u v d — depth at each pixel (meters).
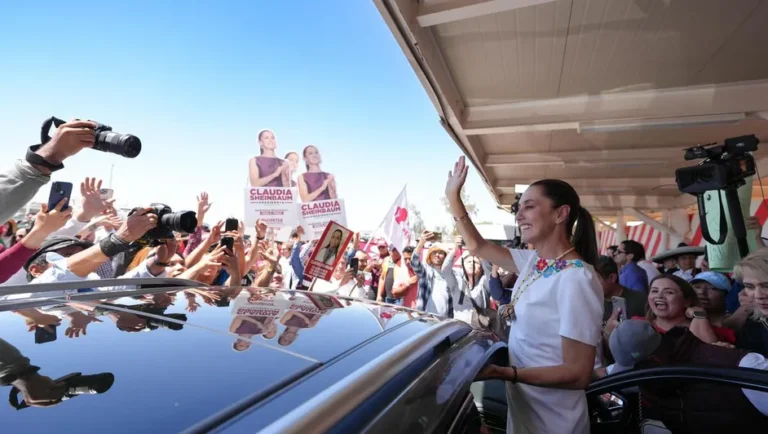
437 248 5.48
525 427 1.55
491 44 3.82
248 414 0.67
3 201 1.55
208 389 0.73
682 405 1.85
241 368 0.82
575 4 3.19
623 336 2.09
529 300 1.56
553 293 1.49
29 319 1.02
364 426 0.72
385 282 6.45
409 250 5.89
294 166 6.67
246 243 5.46
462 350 1.29
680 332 2.27
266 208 5.52
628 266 4.75
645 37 3.56
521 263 2.00
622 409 2.06
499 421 1.89
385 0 2.89
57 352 0.84
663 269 6.79
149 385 0.73
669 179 8.81
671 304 2.38
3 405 0.64
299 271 6.13
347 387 0.78
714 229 3.30
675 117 4.53
